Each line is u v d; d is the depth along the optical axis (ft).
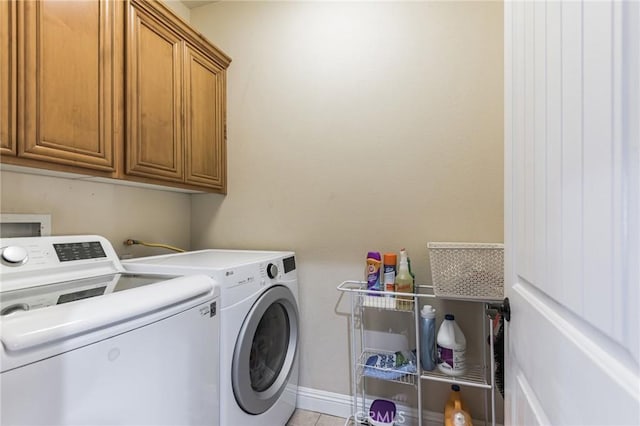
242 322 4.00
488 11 4.91
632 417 1.06
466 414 4.47
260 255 5.24
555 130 1.70
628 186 1.11
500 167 4.85
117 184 5.26
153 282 3.45
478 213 4.96
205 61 5.86
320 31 5.89
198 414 3.23
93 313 2.25
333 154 5.79
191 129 5.48
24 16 3.18
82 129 3.72
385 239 5.46
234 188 6.49
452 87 5.08
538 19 1.96
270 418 4.64
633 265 1.08
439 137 5.15
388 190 5.45
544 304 1.90
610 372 1.20
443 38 5.13
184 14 6.73
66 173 3.86
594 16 1.31
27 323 1.97
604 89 1.24
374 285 5.04
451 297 4.37
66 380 2.04
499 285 4.16
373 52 5.54
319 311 5.83
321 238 5.86
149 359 2.63
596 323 1.30
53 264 3.55
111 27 4.07
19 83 3.14
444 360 4.53
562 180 1.61
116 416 2.33
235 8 6.51
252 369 4.47
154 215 5.97
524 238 2.25
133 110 4.34
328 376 5.75
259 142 6.31
